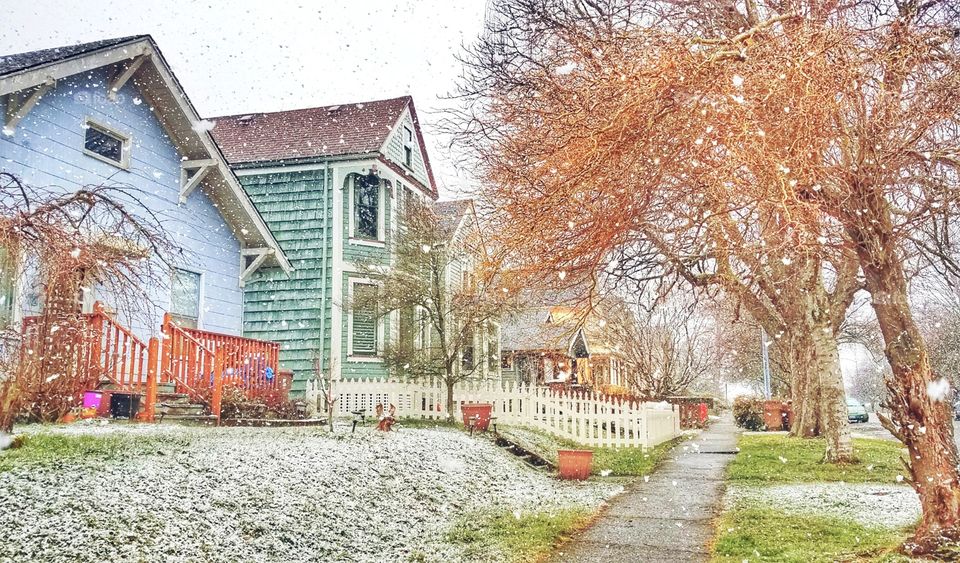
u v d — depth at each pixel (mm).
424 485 10141
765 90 6535
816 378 21500
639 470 14195
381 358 20750
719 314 27438
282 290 20531
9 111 11945
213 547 6363
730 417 50531
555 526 8469
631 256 10922
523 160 8695
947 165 7594
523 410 18719
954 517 6844
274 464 9234
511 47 11328
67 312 9836
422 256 19016
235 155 22078
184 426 11977
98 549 5797
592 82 7801
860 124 6824
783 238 7816
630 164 7117
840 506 9703
